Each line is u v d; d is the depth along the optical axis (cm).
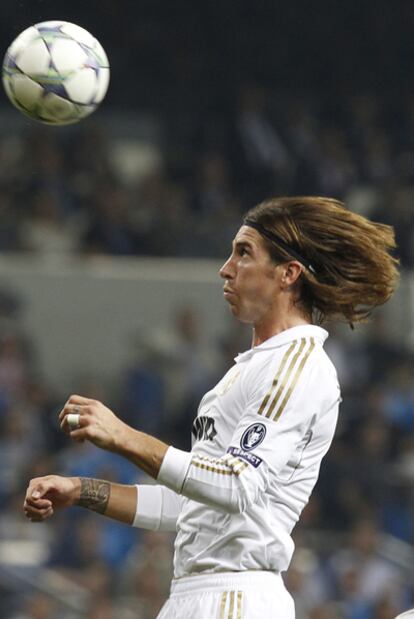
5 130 5409
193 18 5884
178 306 4550
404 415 4022
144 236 4728
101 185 4934
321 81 5906
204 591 1108
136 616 3116
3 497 3556
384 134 5697
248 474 1063
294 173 5312
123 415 4059
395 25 6019
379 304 1160
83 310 4494
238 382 1132
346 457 3778
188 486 1054
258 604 1094
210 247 4759
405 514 3675
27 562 3362
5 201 4722
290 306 1145
